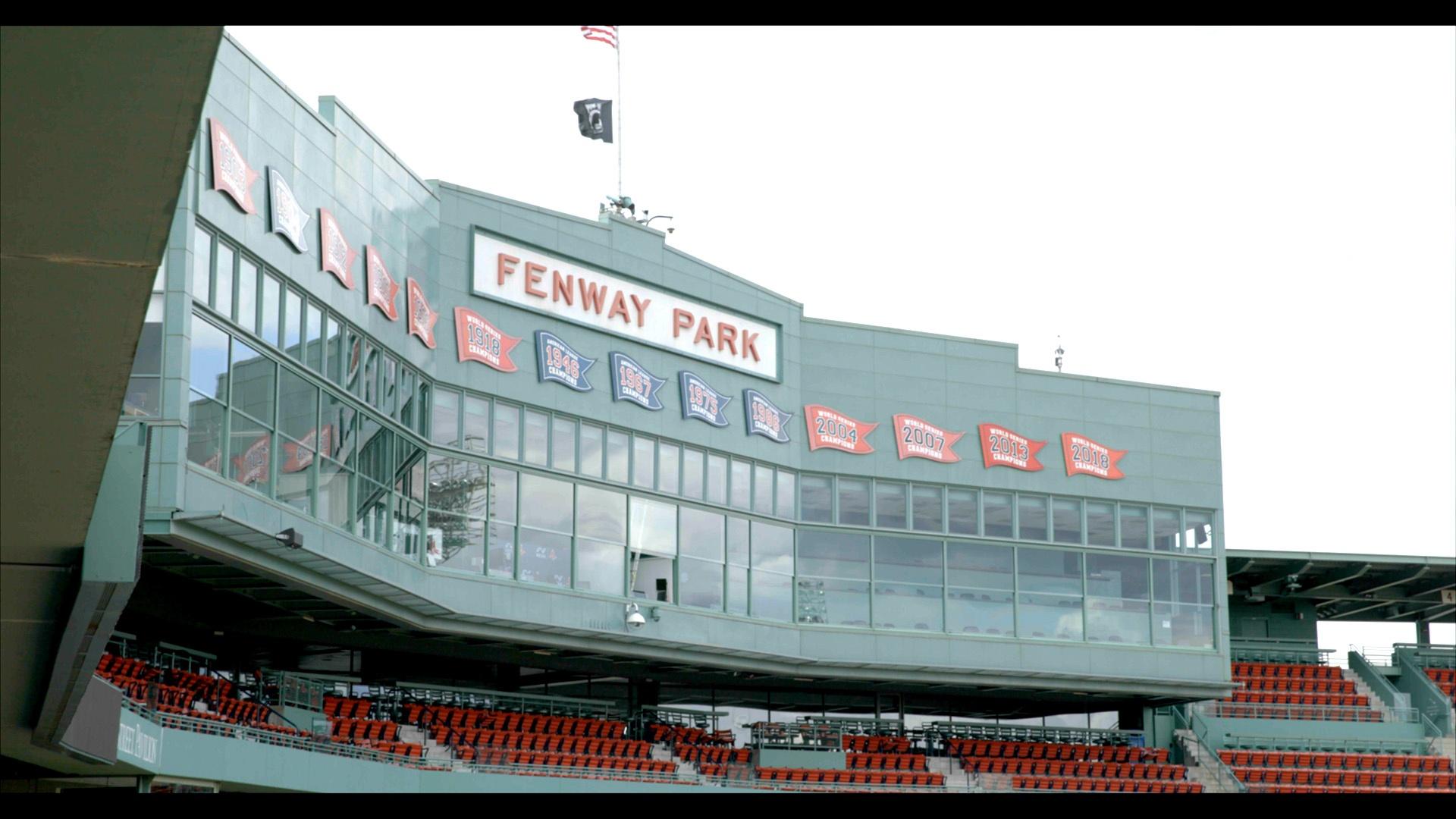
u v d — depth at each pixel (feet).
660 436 108.88
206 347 74.95
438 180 99.14
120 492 45.34
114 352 31.53
